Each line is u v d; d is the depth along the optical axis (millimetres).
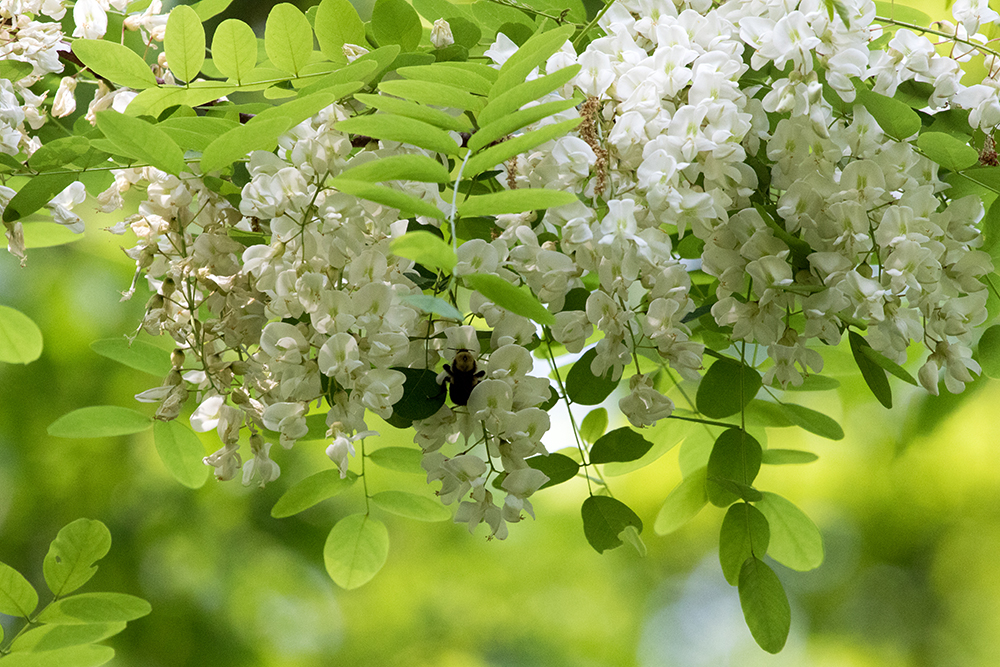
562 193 1418
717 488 1577
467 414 1487
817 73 1492
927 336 1521
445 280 1504
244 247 1514
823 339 1488
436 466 1487
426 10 1588
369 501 1618
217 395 1531
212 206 1511
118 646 2855
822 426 1610
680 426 1653
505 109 1455
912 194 1489
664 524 1641
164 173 1505
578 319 1481
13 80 1566
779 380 1504
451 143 1449
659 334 1481
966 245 1512
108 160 1533
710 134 1473
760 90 1508
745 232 1484
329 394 1490
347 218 1466
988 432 2551
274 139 1462
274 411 1479
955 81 1510
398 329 1465
